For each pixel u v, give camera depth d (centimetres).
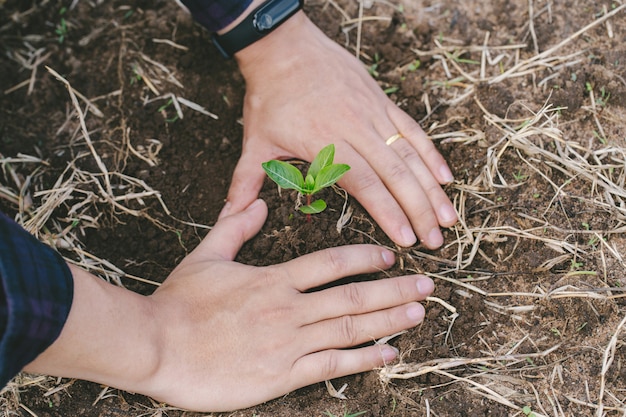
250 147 76
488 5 85
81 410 70
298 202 74
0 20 86
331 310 69
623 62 80
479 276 73
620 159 76
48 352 60
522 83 80
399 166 73
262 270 70
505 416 68
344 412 69
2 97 83
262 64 76
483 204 75
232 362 67
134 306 65
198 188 79
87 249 77
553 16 83
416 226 73
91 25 86
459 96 80
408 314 70
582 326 70
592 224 74
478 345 71
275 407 69
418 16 85
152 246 77
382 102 76
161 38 85
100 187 78
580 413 68
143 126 81
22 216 78
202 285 69
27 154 81
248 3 73
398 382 69
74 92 83
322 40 78
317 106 75
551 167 76
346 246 71
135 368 64
